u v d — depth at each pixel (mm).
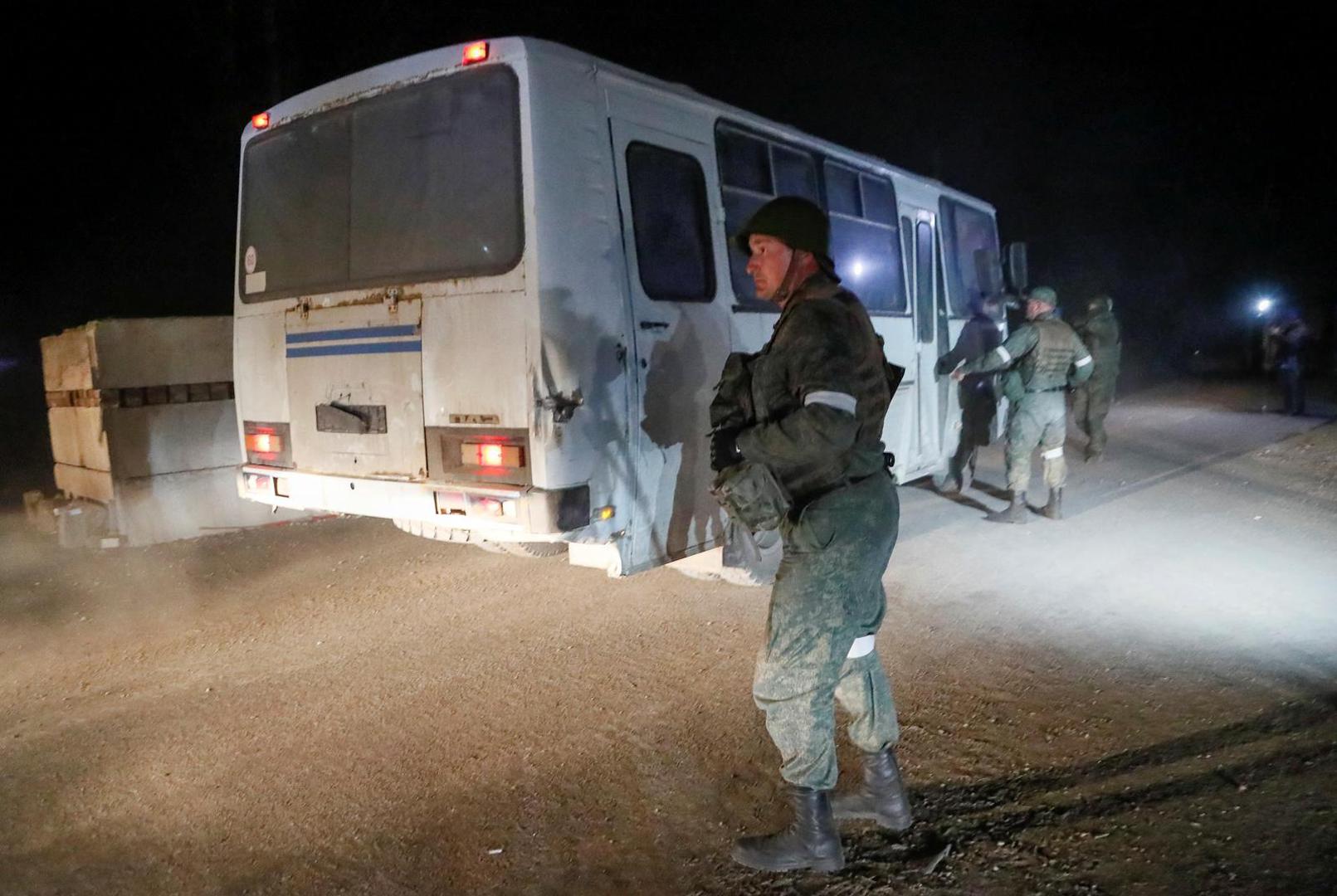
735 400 3100
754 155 5691
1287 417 14031
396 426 4715
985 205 9727
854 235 6875
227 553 7500
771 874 3070
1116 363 10008
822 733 2939
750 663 4941
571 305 4254
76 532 7754
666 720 4266
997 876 2998
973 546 7242
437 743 4117
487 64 4332
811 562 2869
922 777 3646
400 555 7355
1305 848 3061
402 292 4617
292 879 3148
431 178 4531
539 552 4945
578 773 3797
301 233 5141
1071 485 9602
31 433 16172
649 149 4793
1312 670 4551
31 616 6055
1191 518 7926
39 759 4078
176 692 4777
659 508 4785
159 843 3398
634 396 4566
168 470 7840
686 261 5016
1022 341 7547
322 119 5016
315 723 4352
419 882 3100
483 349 4340
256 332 5430
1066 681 4562
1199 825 3223
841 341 2811
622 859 3188
